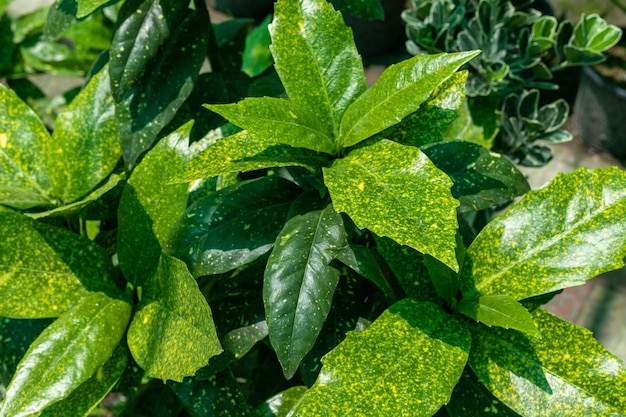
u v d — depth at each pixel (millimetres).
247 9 2279
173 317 707
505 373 677
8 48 1179
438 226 601
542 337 682
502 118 1125
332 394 636
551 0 2150
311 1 702
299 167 771
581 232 686
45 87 2076
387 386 640
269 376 860
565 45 1099
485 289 700
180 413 938
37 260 731
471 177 744
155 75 817
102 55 918
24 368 684
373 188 631
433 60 660
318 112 702
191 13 837
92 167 802
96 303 732
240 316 746
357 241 787
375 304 764
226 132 767
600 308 1555
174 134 748
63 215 773
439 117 706
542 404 664
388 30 2107
